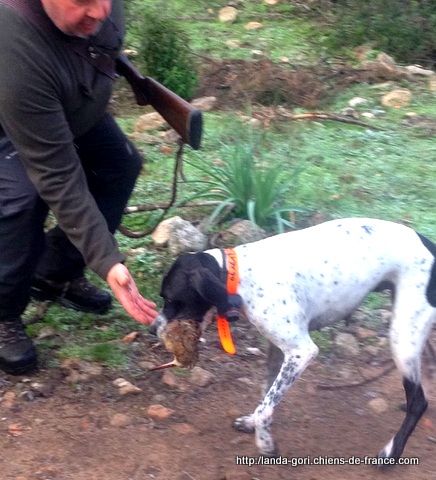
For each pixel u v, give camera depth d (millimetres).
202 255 2320
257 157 4137
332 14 6445
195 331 2328
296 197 3867
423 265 2365
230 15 6699
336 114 4926
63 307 3158
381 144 4543
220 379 2799
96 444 2492
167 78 5062
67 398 2695
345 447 2502
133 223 3689
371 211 3795
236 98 5164
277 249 2344
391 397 2740
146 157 4301
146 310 2371
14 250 2621
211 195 3764
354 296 2379
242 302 2301
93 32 2398
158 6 6555
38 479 2354
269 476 2373
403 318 2354
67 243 2969
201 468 2398
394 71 5527
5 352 2744
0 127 2613
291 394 2736
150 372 2816
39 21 2352
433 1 6164
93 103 2582
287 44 6160
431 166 4297
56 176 2422
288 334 2297
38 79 2355
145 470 2389
